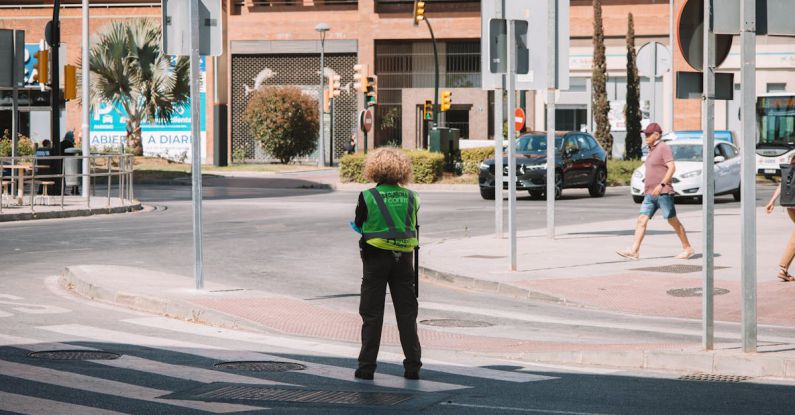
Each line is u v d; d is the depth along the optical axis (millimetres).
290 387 9953
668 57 43469
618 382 10477
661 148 20406
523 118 44750
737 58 63906
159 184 52688
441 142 48656
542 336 13531
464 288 18359
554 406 9266
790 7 10711
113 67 61719
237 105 71938
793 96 53438
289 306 15109
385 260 10359
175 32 15836
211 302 14852
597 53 54219
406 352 10492
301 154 69688
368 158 10570
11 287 17125
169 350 11891
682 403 9438
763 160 53281
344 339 13047
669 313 15484
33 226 28156
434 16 69188
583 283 17797
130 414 8734
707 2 10969
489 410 9070
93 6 69875
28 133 70375
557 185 38969
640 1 65250
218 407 9023
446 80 70000
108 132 69625
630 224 28062
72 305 15312
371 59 70125
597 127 54688
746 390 10047
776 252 21328
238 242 24516
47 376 10211
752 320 11148
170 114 65000
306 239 25328
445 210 34125
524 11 20484
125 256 21531
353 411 8961
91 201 35938
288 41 71062
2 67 34531
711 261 11383
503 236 25047
